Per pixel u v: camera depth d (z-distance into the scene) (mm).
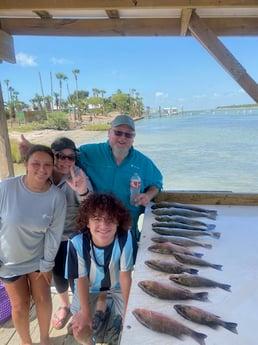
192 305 1137
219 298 1177
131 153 2156
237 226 1832
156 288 1197
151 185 2254
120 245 1474
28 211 1620
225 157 11906
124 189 2096
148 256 1488
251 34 2482
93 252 1474
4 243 1656
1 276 1710
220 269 1367
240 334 991
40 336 1919
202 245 1588
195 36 2244
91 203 1447
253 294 1197
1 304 2146
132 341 963
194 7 2039
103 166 2094
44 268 1735
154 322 1022
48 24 2590
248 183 8133
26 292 1792
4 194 1620
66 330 2096
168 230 1729
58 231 1726
